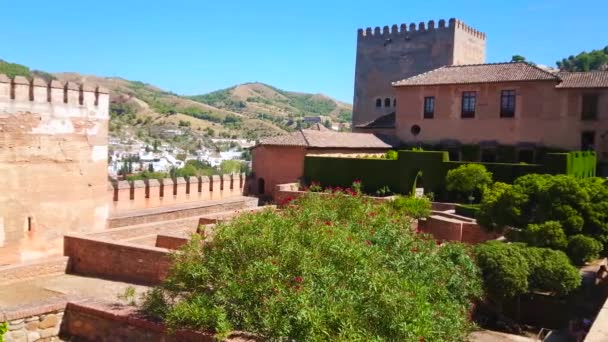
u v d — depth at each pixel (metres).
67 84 21.20
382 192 32.16
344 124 191.88
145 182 28.11
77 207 22.00
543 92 34.78
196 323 9.22
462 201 31.23
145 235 22.17
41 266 17.70
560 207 17.59
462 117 37.78
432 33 48.62
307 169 35.03
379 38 51.66
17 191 19.42
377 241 11.67
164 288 10.53
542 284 15.04
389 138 40.72
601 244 17.09
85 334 10.81
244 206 32.75
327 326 8.03
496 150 36.25
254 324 8.86
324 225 10.98
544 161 29.70
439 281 11.18
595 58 97.88
